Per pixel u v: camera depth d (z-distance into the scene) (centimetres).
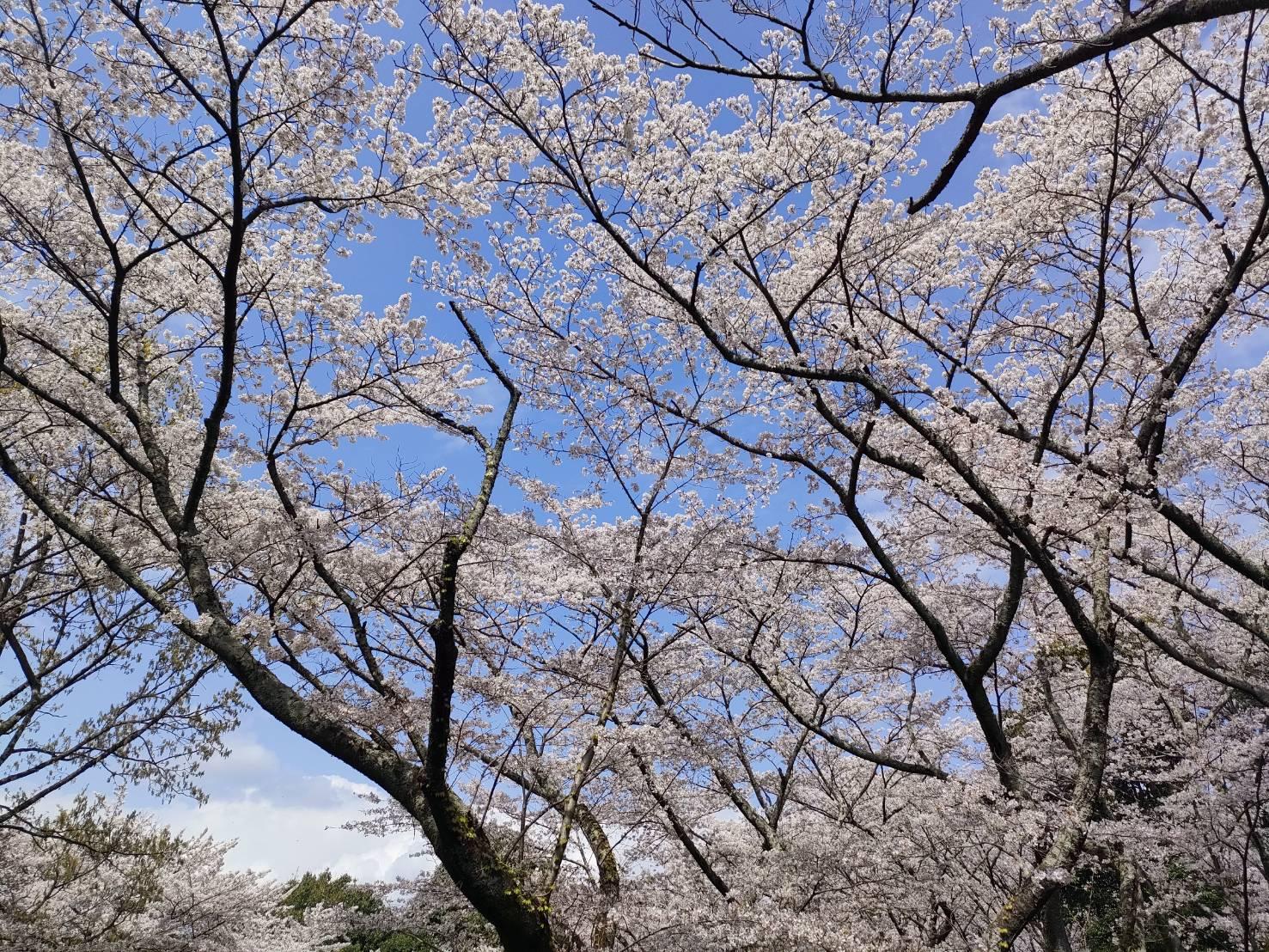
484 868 493
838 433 812
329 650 611
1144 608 884
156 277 732
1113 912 1134
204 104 541
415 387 764
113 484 892
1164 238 809
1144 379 787
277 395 723
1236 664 930
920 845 743
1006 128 810
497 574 739
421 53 587
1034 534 723
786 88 648
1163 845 751
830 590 1009
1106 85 753
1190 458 787
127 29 564
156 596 604
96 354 834
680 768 743
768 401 827
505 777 646
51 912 853
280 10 543
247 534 639
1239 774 728
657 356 788
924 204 480
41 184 679
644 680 763
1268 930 892
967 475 666
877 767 916
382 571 662
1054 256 830
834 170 636
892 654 923
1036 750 975
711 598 812
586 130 637
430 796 501
